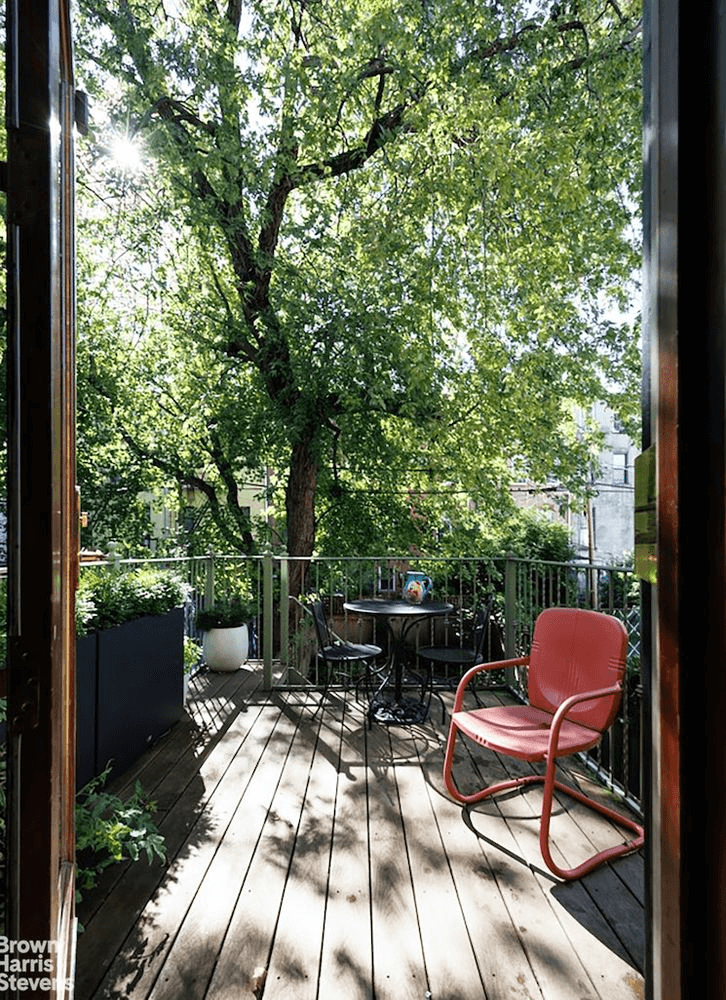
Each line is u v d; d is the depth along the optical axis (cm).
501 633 617
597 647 287
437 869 247
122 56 610
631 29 649
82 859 237
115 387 882
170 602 404
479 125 642
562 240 737
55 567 98
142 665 363
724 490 59
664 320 67
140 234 721
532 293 772
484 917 217
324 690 498
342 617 729
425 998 180
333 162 735
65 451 140
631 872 246
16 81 96
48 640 94
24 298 95
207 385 873
